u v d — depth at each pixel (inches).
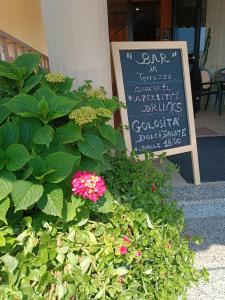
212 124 162.9
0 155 38.2
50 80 49.3
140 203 49.5
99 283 39.3
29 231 38.5
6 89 48.6
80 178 38.3
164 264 46.3
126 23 249.1
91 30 59.2
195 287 61.4
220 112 188.5
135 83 77.8
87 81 56.9
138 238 44.0
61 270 38.5
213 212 84.3
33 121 42.4
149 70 79.4
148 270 44.2
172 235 49.0
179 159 110.7
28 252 37.0
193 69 190.5
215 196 85.1
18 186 35.9
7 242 36.5
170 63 82.6
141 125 80.0
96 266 39.5
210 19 205.8
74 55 59.6
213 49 214.4
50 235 39.0
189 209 83.1
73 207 39.6
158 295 44.9
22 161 37.3
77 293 38.1
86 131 44.9
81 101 48.7
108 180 51.4
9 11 164.7
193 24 189.3
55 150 41.3
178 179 95.2
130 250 42.9
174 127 85.1
